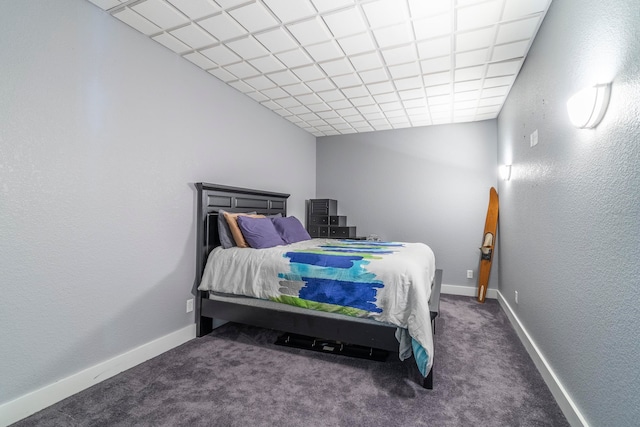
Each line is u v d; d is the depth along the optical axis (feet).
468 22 6.70
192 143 8.63
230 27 6.96
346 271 6.84
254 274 7.79
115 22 6.59
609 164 3.81
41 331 5.34
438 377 6.32
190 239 8.52
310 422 4.93
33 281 5.24
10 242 4.95
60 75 5.60
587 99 4.03
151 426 4.83
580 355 4.68
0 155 4.83
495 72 9.00
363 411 5.21
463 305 11.70
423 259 7.59
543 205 6.56
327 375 6.39
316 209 15.19
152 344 7.30
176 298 8.05
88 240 6.07
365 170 15.65
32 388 5.20
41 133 5.33
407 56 8.18
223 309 8.22
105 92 6.38
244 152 10.94
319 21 6.74
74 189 5.83
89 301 6.08
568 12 5.18
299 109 12.45
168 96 7.88
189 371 6.59
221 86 9.78
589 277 4.39
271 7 6.26
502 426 4.83
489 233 12.58
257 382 6.13
